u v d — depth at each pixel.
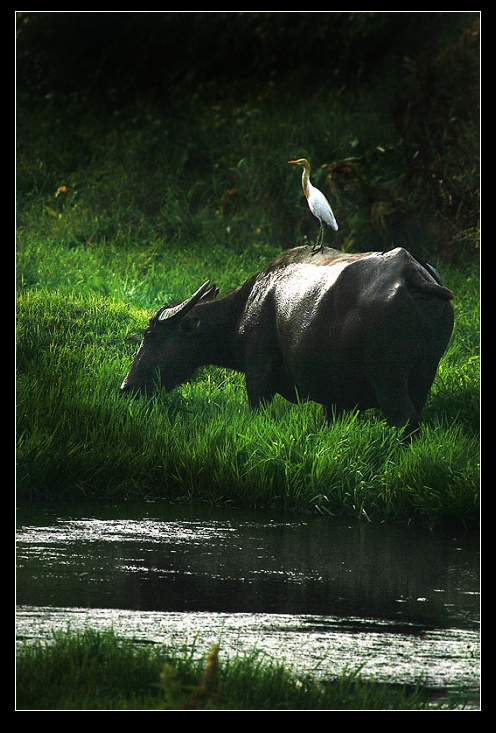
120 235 67.69
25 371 43.81
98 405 38.56
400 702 20.05
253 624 24.22
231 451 35.94
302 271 39.56
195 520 32.78
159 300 55.91
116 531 31.23
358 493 34.28
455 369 44.94
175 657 21.83
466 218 66.19
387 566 28.91
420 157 69.88
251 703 19.81
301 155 73.81
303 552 29.89
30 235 65.56
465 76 77.44
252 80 91.88
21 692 20.05
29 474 34.78
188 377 42.09
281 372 40.84
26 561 28.12
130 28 96.38
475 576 28.22
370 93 83.69
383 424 36.53
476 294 58.81
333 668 21.86
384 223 66.19
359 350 36.56
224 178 76.06
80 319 51.34
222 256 65.50
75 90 95.06
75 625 23.61
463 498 32.81
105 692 20.23
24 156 78.62
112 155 79.50
